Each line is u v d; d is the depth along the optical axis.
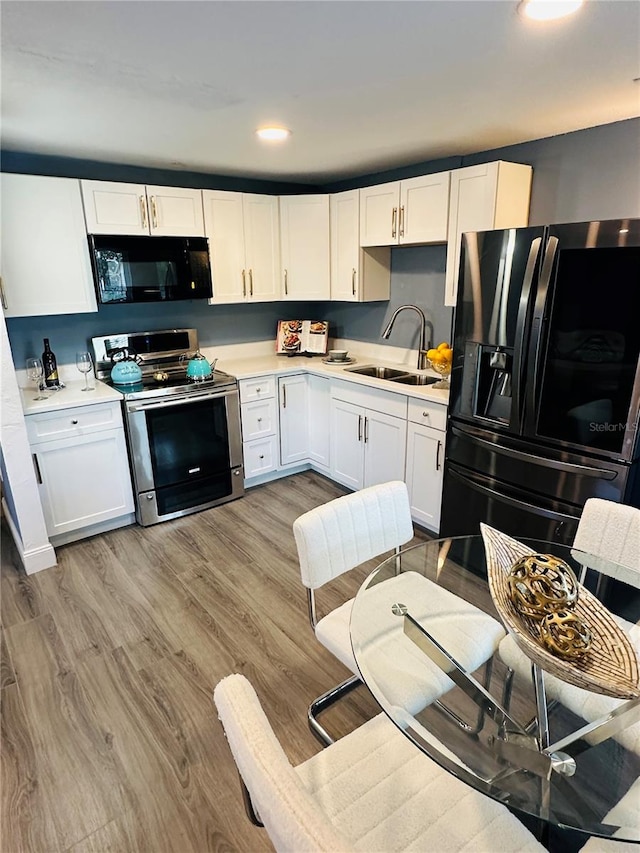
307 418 3.99
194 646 2.22
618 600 1.59
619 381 1.98
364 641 1.49
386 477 3.35
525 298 2.17
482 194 2.67
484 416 2.52
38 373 3.01
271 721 1.85
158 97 1.98
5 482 2.86
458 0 1.27
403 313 3.73
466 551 1.96
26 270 2.83
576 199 2.62
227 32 1.44
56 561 2.86
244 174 3.67
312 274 3.83
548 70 1.76
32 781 1.63
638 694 1.07
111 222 3.05
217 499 3.57
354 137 2.64
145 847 1.45
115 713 1.88
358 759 1.21
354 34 1.47
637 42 1.53
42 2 1.25
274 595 2.58
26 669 2.10
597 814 1.06
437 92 1.97
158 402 3.13
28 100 2.01
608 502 1.82
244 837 1.47
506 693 1.35
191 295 3.40
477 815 1.08
